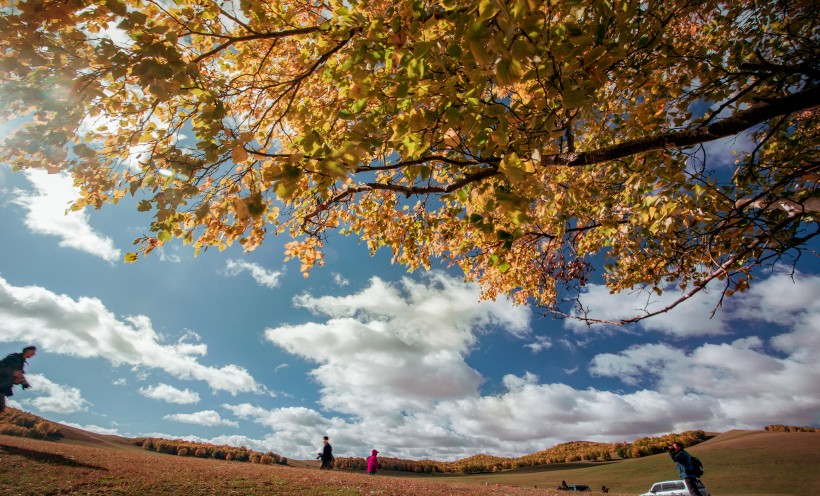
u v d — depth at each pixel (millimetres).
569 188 5922
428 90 2721
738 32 5199
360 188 5273
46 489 7762
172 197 3385
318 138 2754
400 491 13094
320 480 13695
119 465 11539
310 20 5445
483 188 3451
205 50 4805
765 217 5312
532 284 8938
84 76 3127
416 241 7625
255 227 5594
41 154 3613
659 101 4570
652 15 3510
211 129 3109
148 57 2918
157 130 4059
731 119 2959
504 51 1863
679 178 4594
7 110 3314
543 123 2879
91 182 4172
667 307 5516
